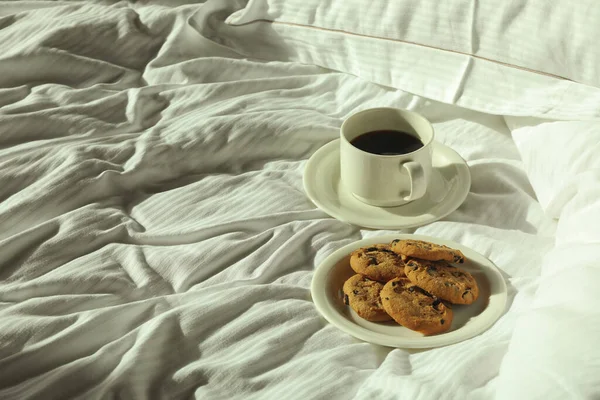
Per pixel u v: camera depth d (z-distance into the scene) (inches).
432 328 31.3
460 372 28.8
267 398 29.3
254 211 37.1
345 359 30.7
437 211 36.6
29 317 31.9
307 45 44.6
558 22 37.2
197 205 37.4
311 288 33.1
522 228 36.2
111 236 35.7
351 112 42.4
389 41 41.8
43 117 41.1
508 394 26.9
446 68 40.7
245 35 46.2
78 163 38.0
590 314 28.2
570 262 31.6
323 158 39.4
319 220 36.4
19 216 36.4
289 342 31.4
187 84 44.3
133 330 31.6
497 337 30.4
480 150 39.3
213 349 31.4
